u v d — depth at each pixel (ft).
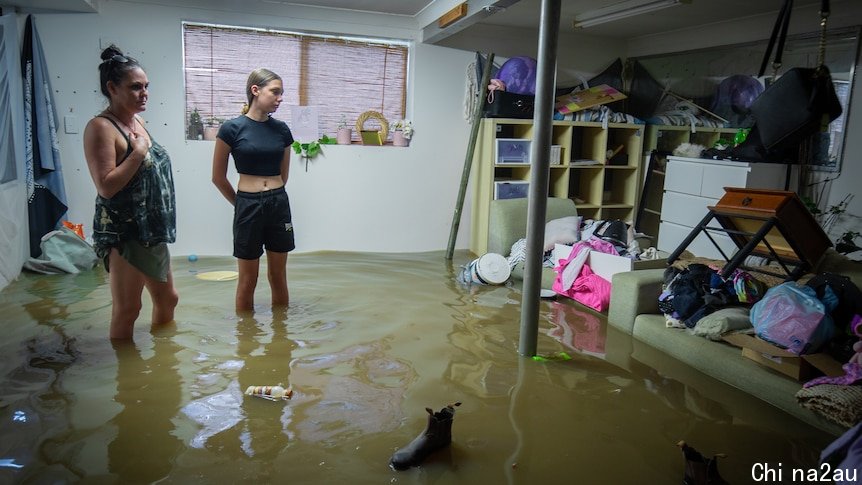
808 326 9.96
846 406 8.77
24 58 17.24
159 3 18.51
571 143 21.97
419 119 21.84
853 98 16.42
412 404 9.71
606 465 8.20
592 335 13.51
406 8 20.04
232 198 13.91
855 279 11.72
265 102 13.23
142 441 8.30
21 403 9.26
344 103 21.15
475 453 8.36
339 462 7.98
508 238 19.21
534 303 11.83
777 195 11.72
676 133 22.31
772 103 12.95
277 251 14.05
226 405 9.45
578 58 23.61
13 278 16.05
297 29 20.06
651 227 23.00
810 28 17.56
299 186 20.81
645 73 23.72
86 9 17.54
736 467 8.28
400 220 22.17
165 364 10.87
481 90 20.94
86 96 18.25
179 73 19.04
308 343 12.19
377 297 15.72
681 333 12.34
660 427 9.34
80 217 18.72
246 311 14.01
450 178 22.58
